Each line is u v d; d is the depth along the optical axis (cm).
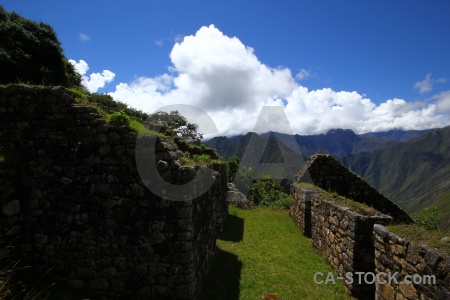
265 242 916
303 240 970
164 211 482
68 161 510
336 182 1207
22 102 521
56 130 514
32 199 518
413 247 396
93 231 498
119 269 490
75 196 507
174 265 478
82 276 498
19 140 523
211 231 682
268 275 664
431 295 355
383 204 1173
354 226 584
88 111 505
